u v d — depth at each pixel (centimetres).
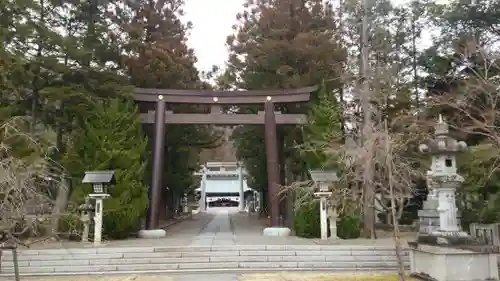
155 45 3164
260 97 2661
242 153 3953
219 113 2658
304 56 2847
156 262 1645
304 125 2580
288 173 3100
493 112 1809
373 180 1605
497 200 1705
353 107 2328
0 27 2077
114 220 2150
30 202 1115
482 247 1241
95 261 1622
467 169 1845
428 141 1385
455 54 2555
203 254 1708
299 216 2269
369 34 2381
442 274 1226
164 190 3731
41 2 2388
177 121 2622
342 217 2214
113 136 2292
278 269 1611
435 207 2244
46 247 1759
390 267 1628
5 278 1423
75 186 2159
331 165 2156
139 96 2606
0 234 1080
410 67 2972
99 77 2480
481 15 2541
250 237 2264
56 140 2584
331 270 1587
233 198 8150
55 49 2281
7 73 2088
